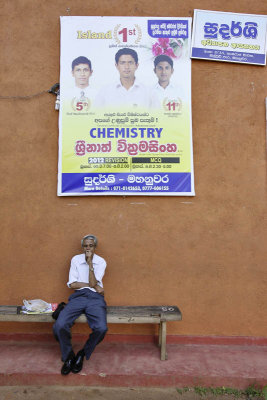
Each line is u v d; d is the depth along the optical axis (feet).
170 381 12.13
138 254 14.64
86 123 14.79
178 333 14.52
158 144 14.73
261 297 14.51
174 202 14.71
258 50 14.98
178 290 14.56
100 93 14.85
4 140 14.93
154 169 14.66
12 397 11.61
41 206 14.78
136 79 14.89
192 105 14.93
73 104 14.83
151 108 14.82
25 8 15.16
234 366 12.80
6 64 15.08
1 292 14.65
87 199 14.76
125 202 14.74
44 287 14.65
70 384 12.13
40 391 11.89
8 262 14.71
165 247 14.64
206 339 14.40
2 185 14.84
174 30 14.99
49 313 13.32
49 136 14.93
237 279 14.56
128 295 14.56
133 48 14.94
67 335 12.46
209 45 14.96
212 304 14.53
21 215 14.78
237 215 14.67
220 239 14.62
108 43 14.97
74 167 14.69
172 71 14.90
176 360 13.15
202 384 12.10
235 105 14.94
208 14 14.97
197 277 14.57
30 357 13.26
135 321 12.91
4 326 14.65
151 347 14.17
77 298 13.14
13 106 15.01
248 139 14.85
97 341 12.46
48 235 14.73
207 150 14.83
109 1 15.10
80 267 13.92
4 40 15.15
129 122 14.78
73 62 14.89
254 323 14.48
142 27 14.99
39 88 15.05
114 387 12.12
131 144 14.73
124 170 14.66
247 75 15.03
